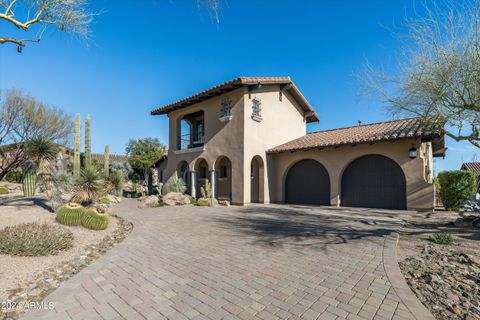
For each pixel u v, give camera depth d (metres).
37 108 22.11
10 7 5.51
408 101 8.12
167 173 21.59
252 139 16.25
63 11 6.33
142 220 10.32
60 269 5.01
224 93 17.08
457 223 8.38
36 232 5.80
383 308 3.30
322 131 19.77
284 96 19.47
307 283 4.13
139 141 35.94
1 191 16.47
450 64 6.79
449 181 12.41
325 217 10.71
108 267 5.00
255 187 18.09
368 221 9.54
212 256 5.63
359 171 14.51
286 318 3.14
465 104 6.93
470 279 4.14
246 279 4.34
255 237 7.32
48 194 9.57
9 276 4.45
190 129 22.84
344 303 3.46
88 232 7.79
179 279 4.39
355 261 5.11
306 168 16.78
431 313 3.18
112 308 3.46
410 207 12.43
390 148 13.16
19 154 21.16
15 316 3.33
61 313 3.34
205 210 13.45
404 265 4.85
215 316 3.21
